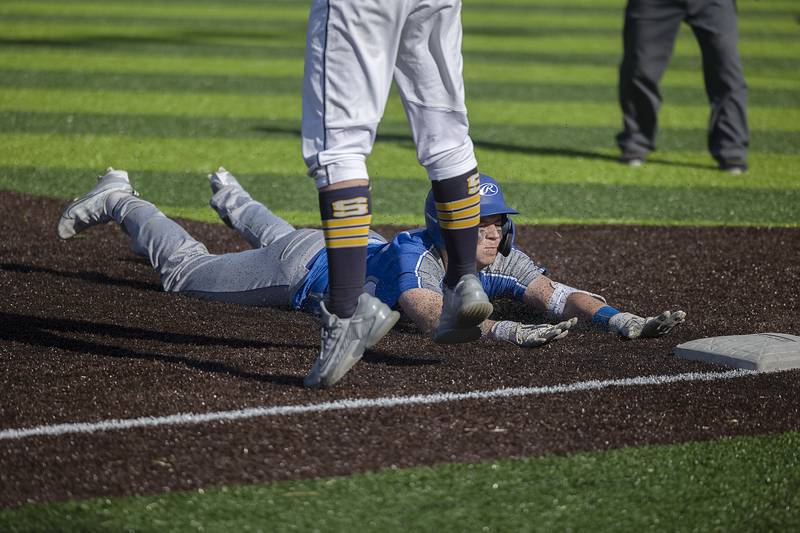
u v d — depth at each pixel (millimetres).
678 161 31969
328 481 10219
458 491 10133
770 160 32250
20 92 39562
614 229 23062
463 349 14281
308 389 12477
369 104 11695
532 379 13023
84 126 34062
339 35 11500
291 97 40594
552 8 74875
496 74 46938
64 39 53688
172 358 13570
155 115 36281
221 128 34531
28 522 9406
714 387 12930
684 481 10539
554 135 35250
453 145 12242
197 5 72000
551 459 10844
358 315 11820
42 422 11406
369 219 11922
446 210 12344
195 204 25188
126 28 59125
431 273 14445
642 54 30469
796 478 10688
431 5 11672
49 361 13336
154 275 18234
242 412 11734
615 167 30812
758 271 19781
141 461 10531
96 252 19859
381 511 9734
